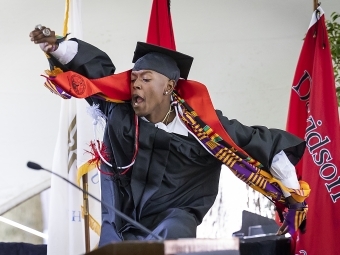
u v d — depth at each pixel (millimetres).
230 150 5844
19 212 9523
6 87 9828
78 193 6980
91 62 5828
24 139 9719
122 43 9891
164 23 7008
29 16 9930
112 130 5824
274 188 5938
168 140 5766
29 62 9867
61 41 5691
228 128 5930
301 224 6062
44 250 7656
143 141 5770
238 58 9930
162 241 3861
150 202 5840
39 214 9531
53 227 6980
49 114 9797
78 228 6934
